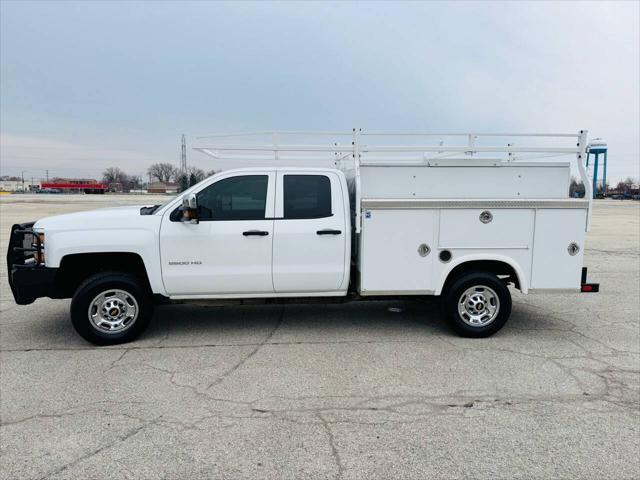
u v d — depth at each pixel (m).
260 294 5.62
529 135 5.74
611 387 4.31
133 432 3.50
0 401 4.00
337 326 6.21
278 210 5.52
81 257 5.40
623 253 13.55
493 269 5.88
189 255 5.38
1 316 6.66
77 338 5.67
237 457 3.18
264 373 4.61
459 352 5.22
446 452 3.24
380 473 3.00
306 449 3.28
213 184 5.48
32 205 38.88
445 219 5.55
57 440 3.39
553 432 3.51
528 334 5.89
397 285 5.61
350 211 5.89
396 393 4.17
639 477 2.97
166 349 5.28
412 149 5.68
